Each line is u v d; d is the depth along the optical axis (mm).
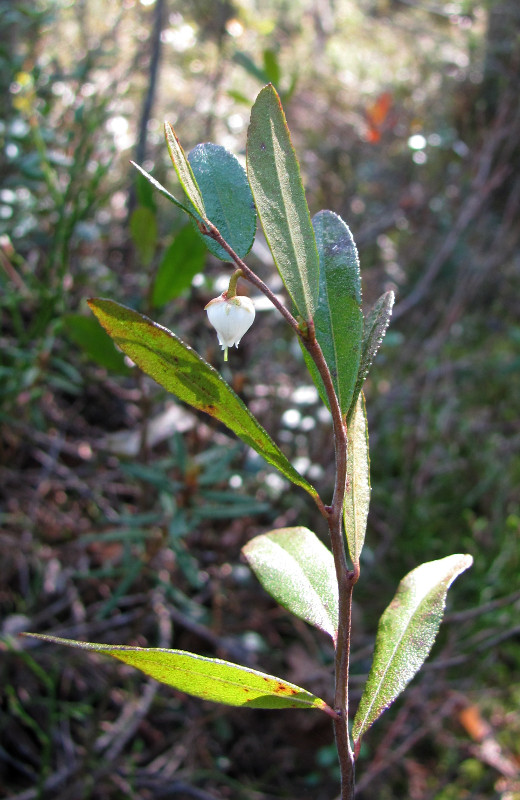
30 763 218
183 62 420
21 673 222
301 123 467
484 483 311
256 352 293
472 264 394
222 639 234
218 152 90
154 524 219
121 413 296
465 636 260
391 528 291
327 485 267
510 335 399
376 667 94
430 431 330
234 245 89
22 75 252
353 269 91
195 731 221
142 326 74
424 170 441
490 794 238
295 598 97
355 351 88
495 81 450
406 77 536
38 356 227
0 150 251
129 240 305
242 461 249
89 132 228
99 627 226
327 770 238
